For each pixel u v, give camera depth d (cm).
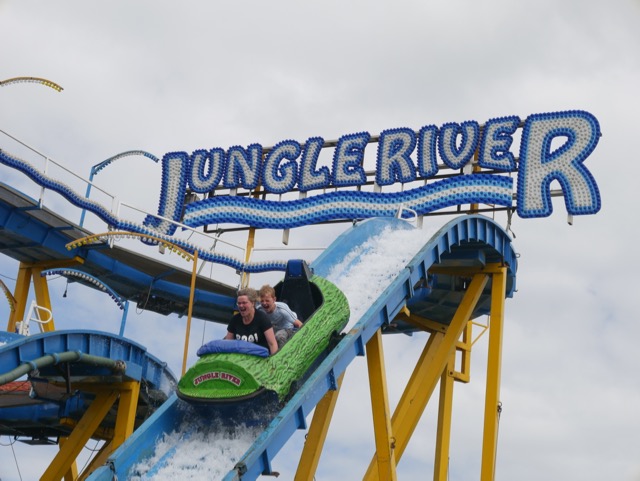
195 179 5216
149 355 4016
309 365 2178
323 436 2819
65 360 3403
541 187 4359
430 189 4569
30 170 3856
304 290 2381
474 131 4597
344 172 4903
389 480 2722
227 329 2100
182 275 4662
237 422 2050
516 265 3791
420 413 3456
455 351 4206
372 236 3042
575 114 4388
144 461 1919
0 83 3612
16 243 4175
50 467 3822
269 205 4956
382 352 2748
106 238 4222
